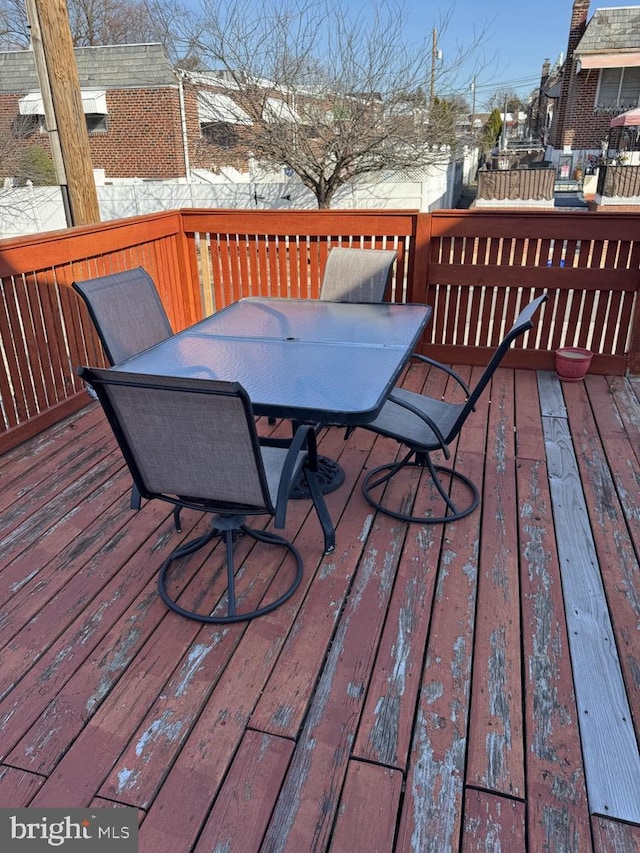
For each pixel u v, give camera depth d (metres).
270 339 2.63
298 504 2.59
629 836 1.31
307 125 10.01
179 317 4.67
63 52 4.04
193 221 4.45
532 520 2.46
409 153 10.31
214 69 9.96
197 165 14.86
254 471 1.72
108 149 14.99
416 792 1.41
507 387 3.89
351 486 2.73
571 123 18.52
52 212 12.77
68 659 1.80
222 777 1.45
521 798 1.39
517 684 1.69
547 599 2.02
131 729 1.57
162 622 1.94
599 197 13.03
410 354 2.43
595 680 1.70
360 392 2.02
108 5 21.16
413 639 1.85
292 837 1.32
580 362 3.86
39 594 2.07
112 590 2.09
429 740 1.53
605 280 3.88
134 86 14.23
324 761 1.48
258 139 10.25
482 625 1.91
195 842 1.31
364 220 4.13
